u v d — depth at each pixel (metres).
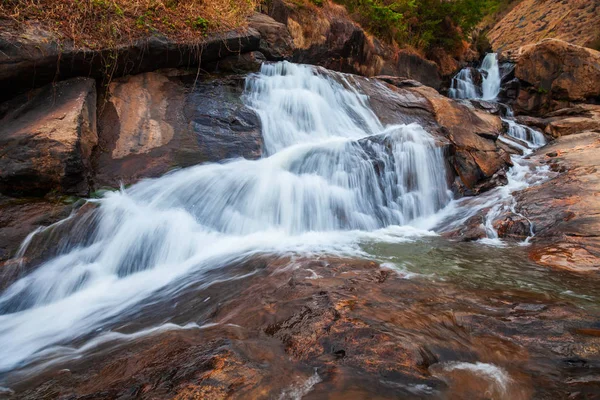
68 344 3.46
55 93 5.98
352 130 9.00
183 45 7.46
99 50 6.32
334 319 3.11
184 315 3.68
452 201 7.80
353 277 4.13
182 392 2.29
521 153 10.62
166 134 6.68
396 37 15.51
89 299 4.42
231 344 2.83
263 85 8.60
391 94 10.38
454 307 3.41
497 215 6.61
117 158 6.04
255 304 3.58
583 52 16.11
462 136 8.98
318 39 12.38
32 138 5.07
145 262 5.16
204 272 4.79
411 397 2.29
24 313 4.20
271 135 7.77
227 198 6.11
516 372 2.55
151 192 5.79
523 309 3.39
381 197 7.28
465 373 2.53
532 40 30.91
